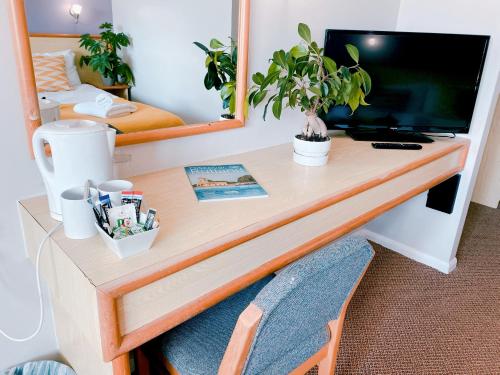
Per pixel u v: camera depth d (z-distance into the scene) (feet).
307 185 4.28
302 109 5.04
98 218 2.83
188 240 3.08
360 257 2.95
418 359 5.54
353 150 5.66
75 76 3.67
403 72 5.98
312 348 3.51
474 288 7.21
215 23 4.45
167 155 4.53
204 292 3.12
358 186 4.30
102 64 3.80
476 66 6.02
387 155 5.48
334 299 3.15
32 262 3.69
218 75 4.69
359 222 4.50
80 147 2.99
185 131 4.55
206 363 3.28
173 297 2.89
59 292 3.17
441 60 5.96
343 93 4.58
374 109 6.15
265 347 2.78
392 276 7.50
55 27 3.43
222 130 4.93
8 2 3.14
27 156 3.55
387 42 5.79
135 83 4.09
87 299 2.65
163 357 3.50
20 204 3.56
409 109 6.20
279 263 3.66
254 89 5.10
